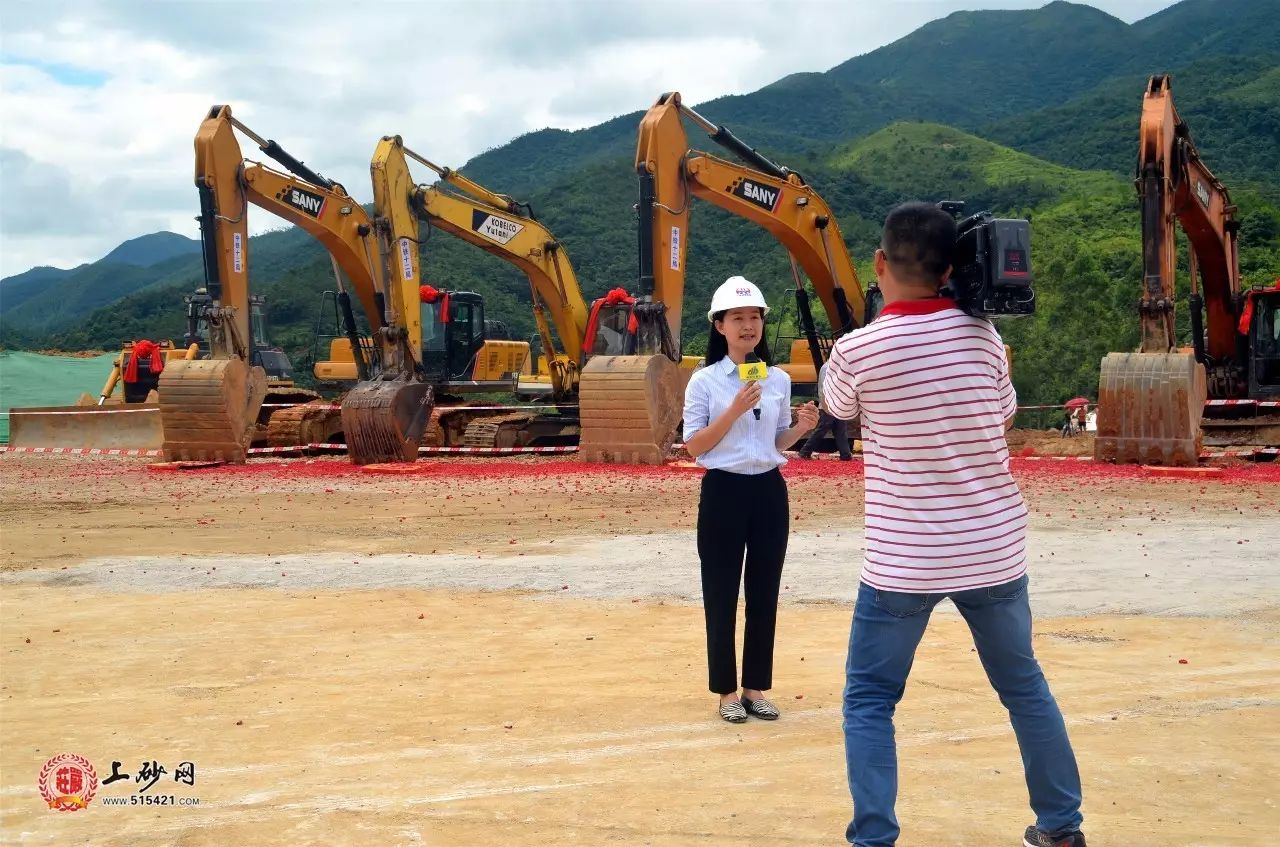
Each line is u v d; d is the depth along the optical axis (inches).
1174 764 180.1
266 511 599.2
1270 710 210.7
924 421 139.1
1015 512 143.4
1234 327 977.5
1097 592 327.6
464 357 1160.2
